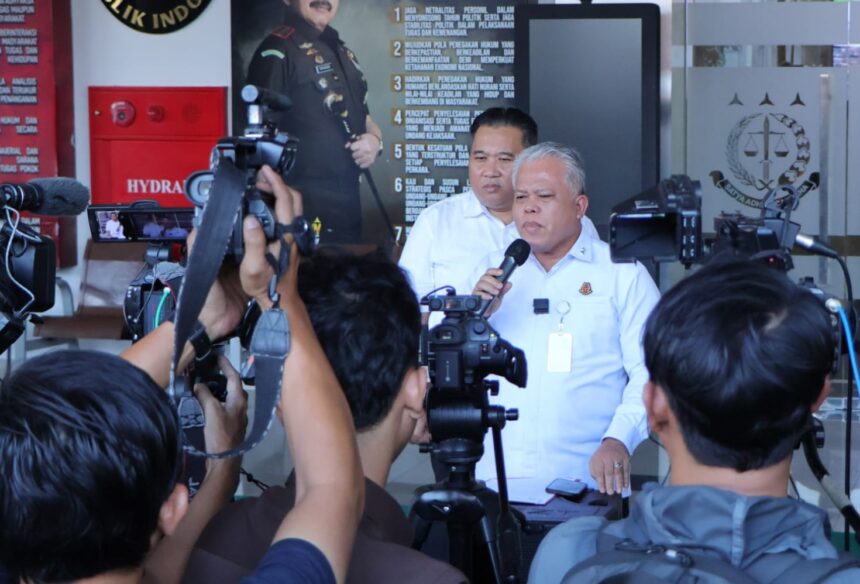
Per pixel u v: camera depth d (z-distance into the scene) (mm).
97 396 1043
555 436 3275
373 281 1540
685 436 1198
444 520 2045
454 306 2105
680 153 6801
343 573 1132
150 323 2174
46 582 1050
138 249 6816
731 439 1166
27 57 7102
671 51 6594
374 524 1489
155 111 7074
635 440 3133
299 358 1205
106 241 2252
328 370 1227
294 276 1250
